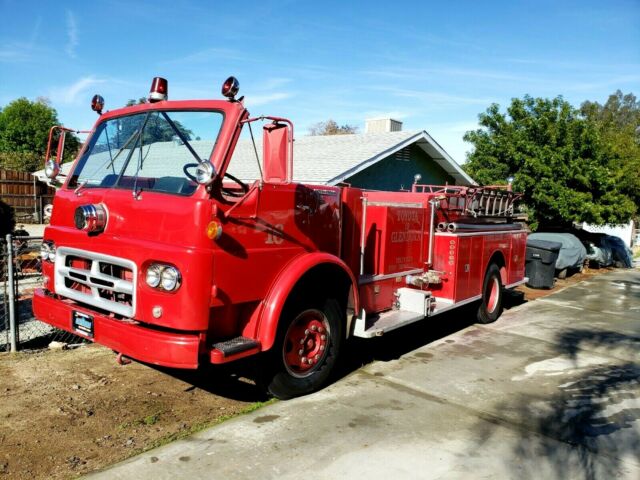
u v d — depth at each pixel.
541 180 14.54
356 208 5.41
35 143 43.78
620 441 4.11
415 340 6.91
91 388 4.67
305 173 12.05
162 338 3.64
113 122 4.74
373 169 13.47
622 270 16.67
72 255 4.32
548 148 14.64
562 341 7.18
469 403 4.76
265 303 4.16
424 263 6.63
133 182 4.25
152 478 3.29
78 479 3.24
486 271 7.69
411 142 13.91
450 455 3.76
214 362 3.75
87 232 4.17
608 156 15.09
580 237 16.30
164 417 4.18
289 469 3.46
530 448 3.93
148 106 4.49
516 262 8.73
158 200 3.85
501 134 16.36
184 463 3.48
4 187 24.64
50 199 26.17
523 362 6.10
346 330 5.08
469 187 7.19
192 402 4.50
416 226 6.40
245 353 3.95
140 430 3.94
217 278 3.71
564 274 13.74
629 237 26.38
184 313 3.60
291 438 3.90
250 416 4.27
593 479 3.53
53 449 3.61
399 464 3.59
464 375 5.53
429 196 6.58
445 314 8.61
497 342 6.97
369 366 5.71
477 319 7.95
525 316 8.84
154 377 5.00
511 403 4.80
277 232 4.23
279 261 4.27
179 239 3.69
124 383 4.82
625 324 8.50
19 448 3.60
